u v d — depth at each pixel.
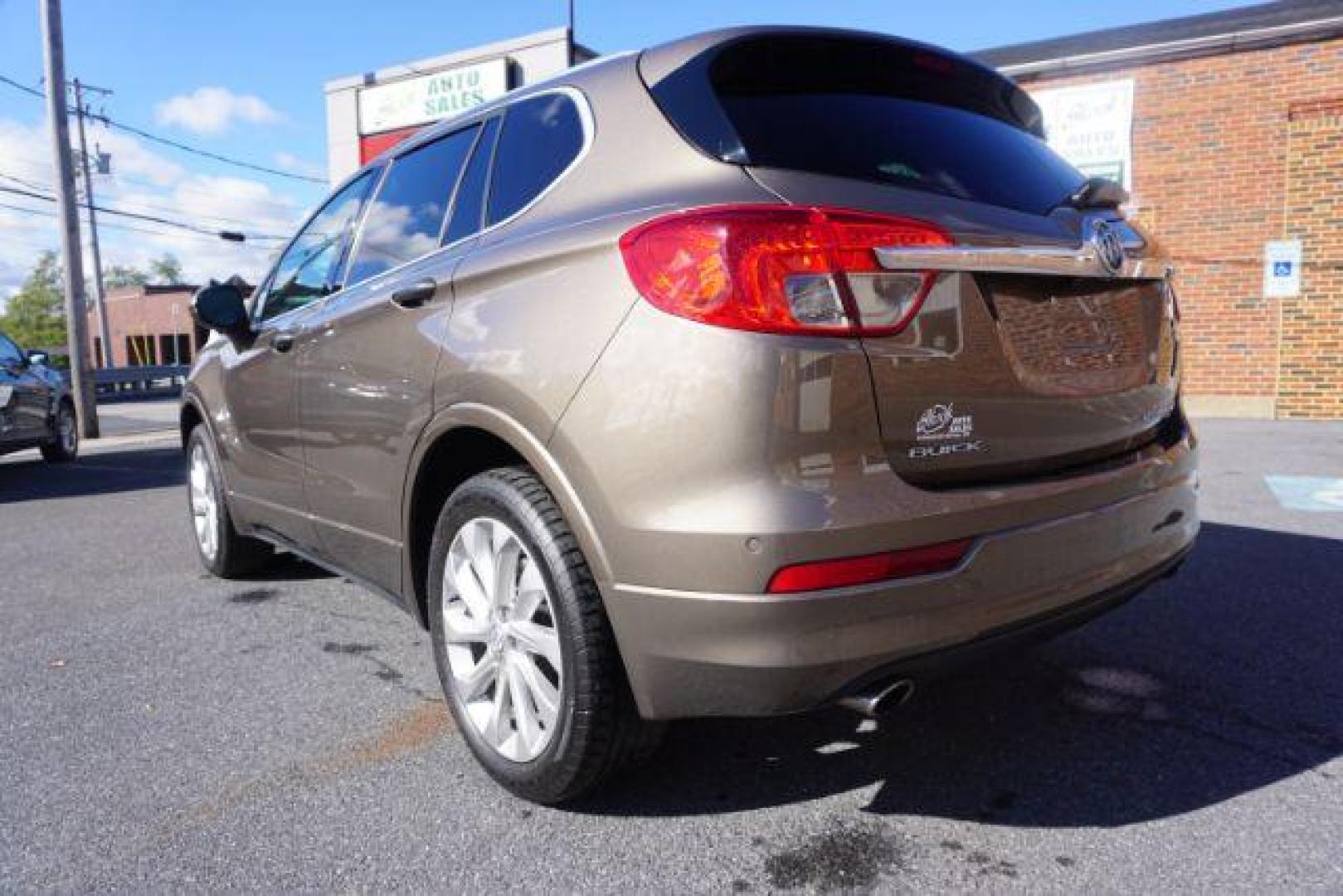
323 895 1.99
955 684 3.01
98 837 2.23
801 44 2.31
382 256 3.10
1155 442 2.56
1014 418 2.08
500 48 18.30
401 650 3.51
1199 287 10.66
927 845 2.12
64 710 2.99
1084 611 2.20
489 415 2.27
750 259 1.84
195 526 4.75
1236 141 10.31
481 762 2.43
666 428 1.89
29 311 82.56
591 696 2.09
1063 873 2.00
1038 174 2.48
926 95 2.49
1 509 7.36
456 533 2.47
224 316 3.72
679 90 2.21
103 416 19.42
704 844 2.14
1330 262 10.05
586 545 2.03
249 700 3.04
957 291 1.98
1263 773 2.40
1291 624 3.51
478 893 1.98
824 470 1.83
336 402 3.05
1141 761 2.49
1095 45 11.51
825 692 1.86
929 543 1.90
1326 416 10.22
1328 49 9.81
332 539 3.26
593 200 2.23
